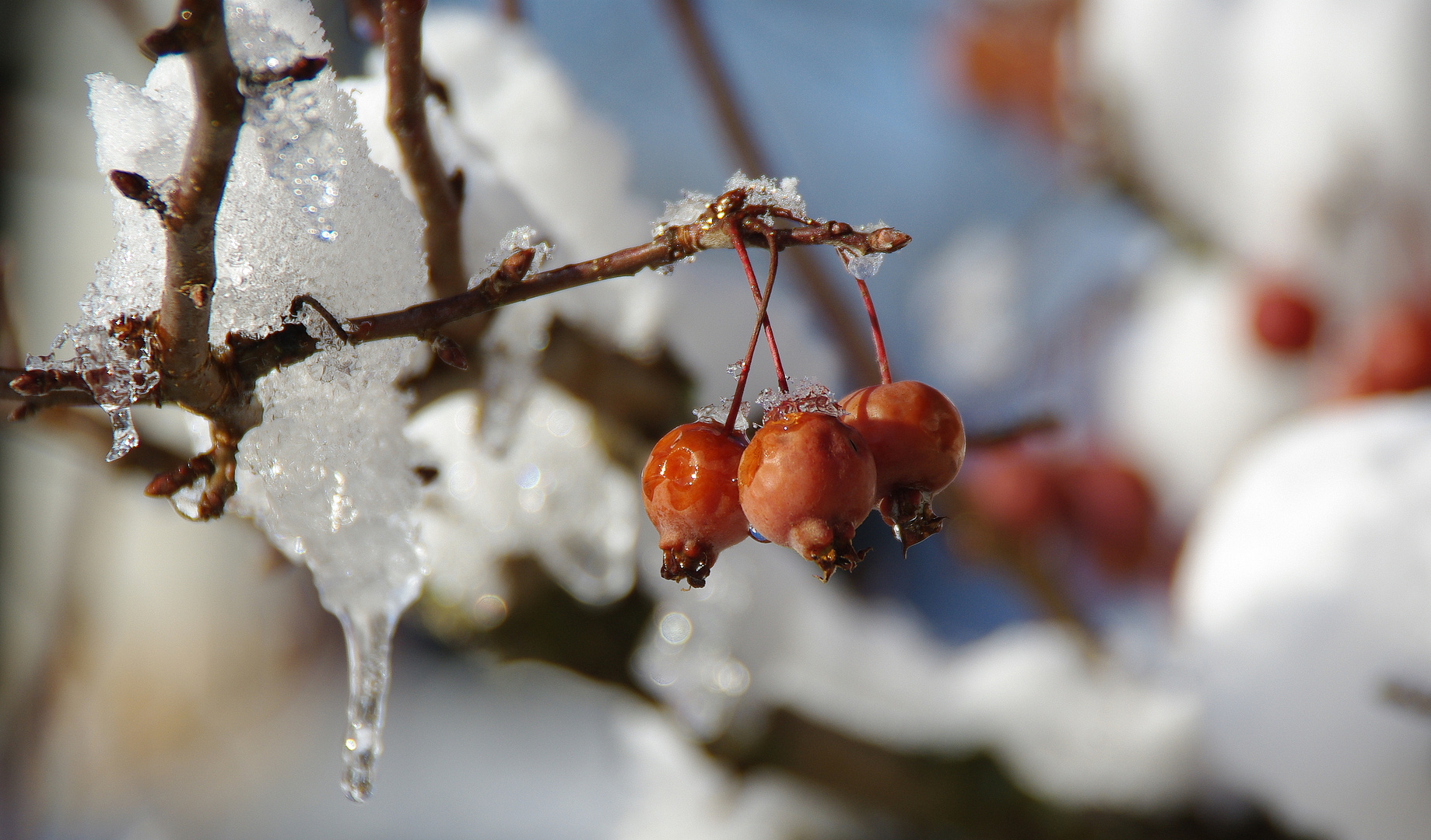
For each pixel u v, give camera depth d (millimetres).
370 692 318
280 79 281
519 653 390
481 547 375
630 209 364
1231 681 373
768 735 413
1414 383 514
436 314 293
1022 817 418
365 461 311
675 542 293
